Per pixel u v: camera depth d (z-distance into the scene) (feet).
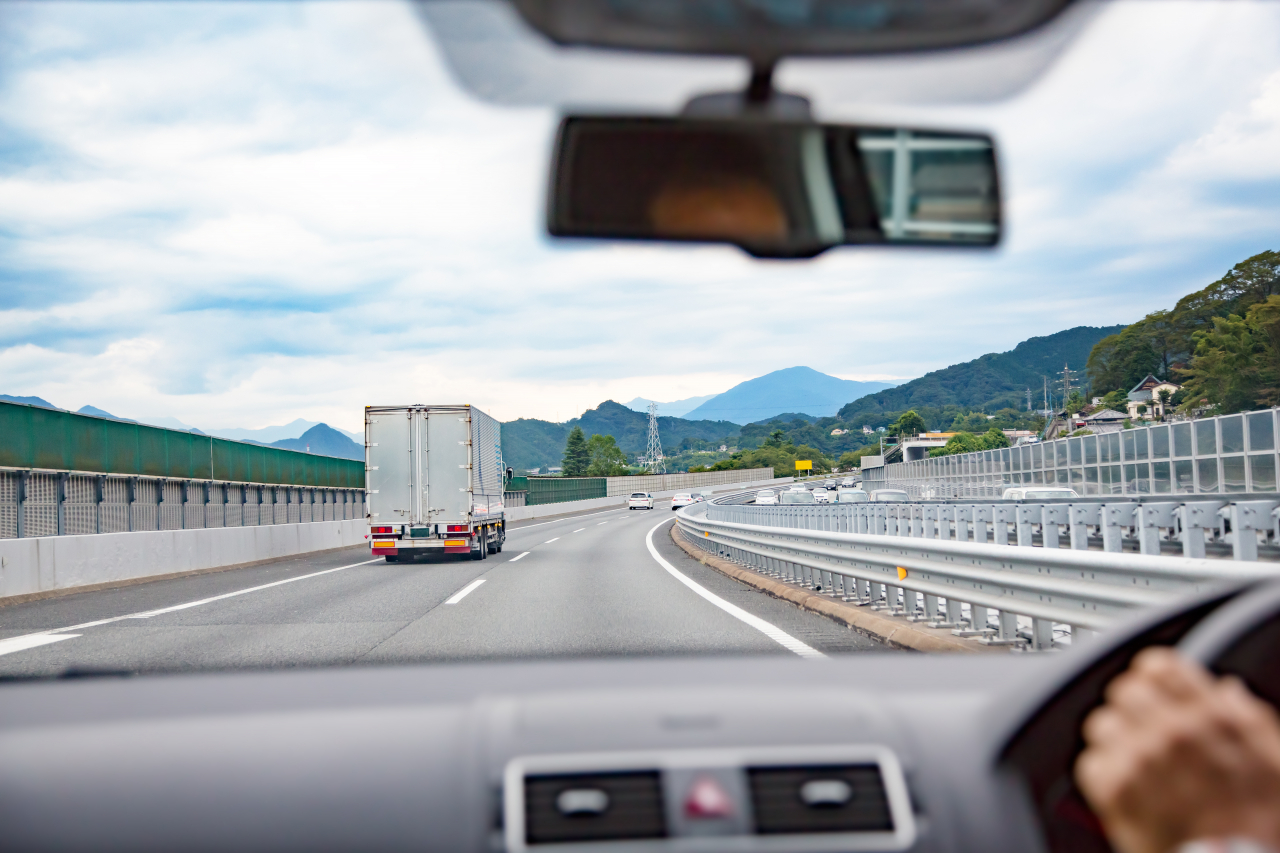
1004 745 6.15
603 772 5.76
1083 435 100.99
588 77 5.88
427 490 72.23
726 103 6.22
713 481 418.10
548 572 58.34
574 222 6.60
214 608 40.50
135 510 66.69
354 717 7.20
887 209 6.76
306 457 110.42
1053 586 19.42
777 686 8.21
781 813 5.68
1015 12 5.76
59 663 26.00
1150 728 3.70
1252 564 13.55
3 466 52.49
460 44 5.59
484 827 5.72
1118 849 5.95
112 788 6.33
